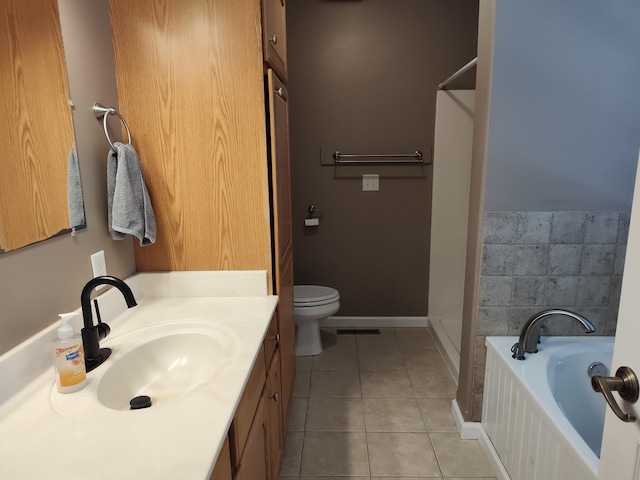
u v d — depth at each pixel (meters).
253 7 1.48
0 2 0.94
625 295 0.79
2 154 0.95
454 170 3.03
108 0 1.48
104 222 1.43
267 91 1.62
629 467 0.79
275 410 1.58
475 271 1.87
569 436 1.26
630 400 0.77
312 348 2.84
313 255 3.19
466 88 2.92
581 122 1.67
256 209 1.63
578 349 1.77
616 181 1.73
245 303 1.58
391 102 2.95
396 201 3.10
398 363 2.74
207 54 1.51
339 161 3.04
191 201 1.62
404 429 2.07
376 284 3.24
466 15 2.84
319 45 2.89
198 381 1.19
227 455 0.88
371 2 2.84
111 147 1.40
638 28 1.59
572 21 1.59
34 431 0.81
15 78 0.99
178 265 1.67
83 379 0.97
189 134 1.57
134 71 1.52
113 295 1.42
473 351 1.92
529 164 1.71
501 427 1.75
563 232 1.77
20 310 1.01
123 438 0.79
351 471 1.80
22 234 1.01
